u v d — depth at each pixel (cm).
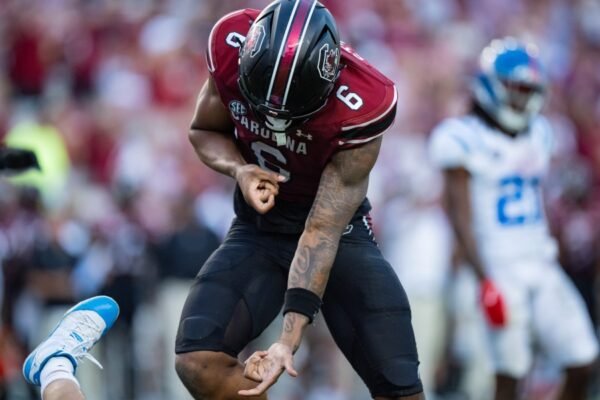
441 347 3155
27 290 3077
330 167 1570
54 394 1538
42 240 3097
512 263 2345
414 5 4944
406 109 4162
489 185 2361
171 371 3272
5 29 4497
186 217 3291
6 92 4384
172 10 4650
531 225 2370
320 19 1477
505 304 2317
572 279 3288
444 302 3158
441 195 3244
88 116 4100
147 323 3241
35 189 3100
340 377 3312
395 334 1650
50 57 4444
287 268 1667
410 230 3272
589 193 3759
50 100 4341
